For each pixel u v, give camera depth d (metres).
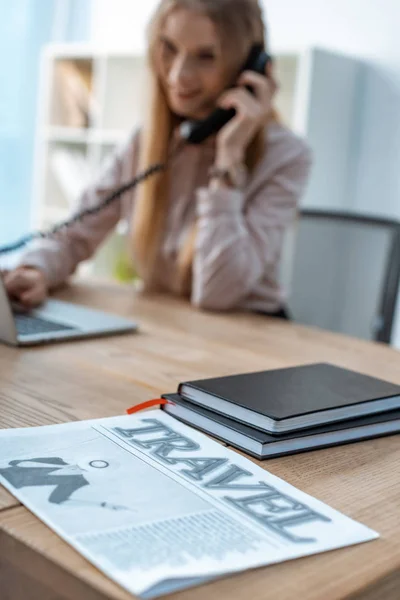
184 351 1.18
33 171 4.09
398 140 3.06
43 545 0.51
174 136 1.82
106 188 1.90
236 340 1.29
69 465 0.65
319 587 0.49
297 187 1.81
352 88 3.12
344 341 1.36
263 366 1.12
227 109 1.69
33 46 4.02
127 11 4.03
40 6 4.03
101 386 0.94
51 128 3.88
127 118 3.76
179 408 0.82
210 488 0.63
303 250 2.29
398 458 0.76
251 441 0.73
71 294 1.62
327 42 3.25
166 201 1.82
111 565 0.48
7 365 1.02
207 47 1.64
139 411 0.83
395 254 2.03
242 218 1.72
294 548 0.53
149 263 1.83
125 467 0.66
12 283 1.38
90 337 1.22
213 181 1.68
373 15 3.11
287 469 0.70
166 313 1.50
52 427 0.75
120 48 3.54
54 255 1.68
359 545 0.56
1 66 3.88
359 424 0.80
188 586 0.48
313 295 2.29
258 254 1.70
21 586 0.52
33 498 0.58
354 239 2.19
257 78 1.70
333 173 3.11
